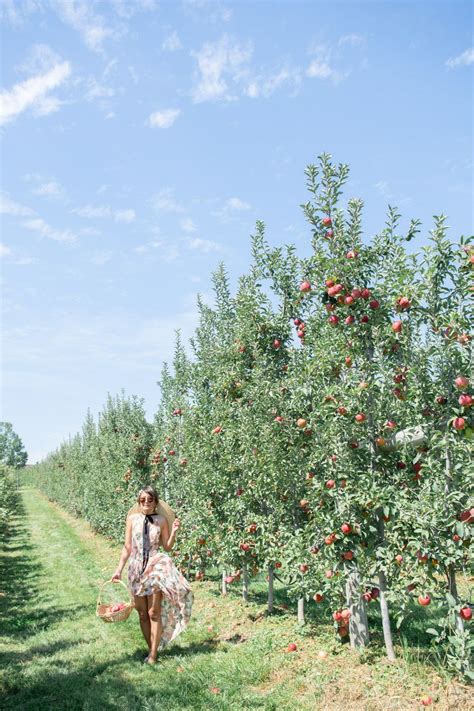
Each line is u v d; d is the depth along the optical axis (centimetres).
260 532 786
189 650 622
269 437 693
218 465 878
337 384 619
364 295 561
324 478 609
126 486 1522
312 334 703
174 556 1066
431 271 488
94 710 457
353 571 567
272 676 530
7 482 2202
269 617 752
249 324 829
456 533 480
